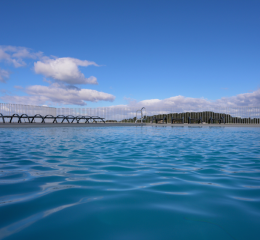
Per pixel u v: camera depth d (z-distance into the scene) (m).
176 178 2.02
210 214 1.22
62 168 2.43
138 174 2.17
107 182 1.87
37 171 2.27
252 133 8.52
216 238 0.96
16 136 6.48
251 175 2.15
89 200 1.43
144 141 5.42
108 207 1.32
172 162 2.82
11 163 2.70
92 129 10.90
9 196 1.50
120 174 2.16
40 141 5.18
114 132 8.86
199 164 2.71
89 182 1.86
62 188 1.69
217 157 3.22
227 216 1.19
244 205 1.36
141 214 1.22
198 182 1.89
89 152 3.63
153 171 2.31
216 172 2.27
